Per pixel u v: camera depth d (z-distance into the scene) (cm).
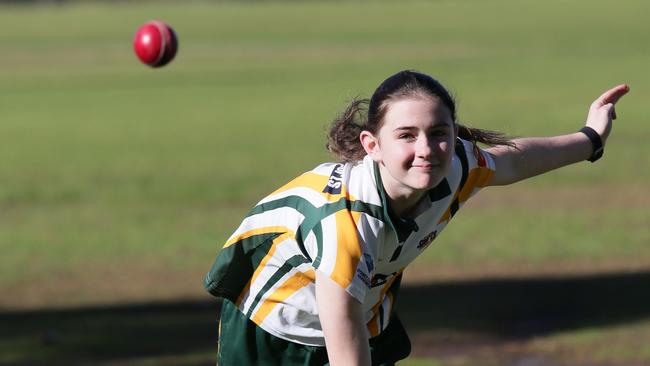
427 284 2717
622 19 13238
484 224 3453
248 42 11944
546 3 16712
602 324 2284
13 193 4300
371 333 1085
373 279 1009
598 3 16162
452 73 8419
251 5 18275
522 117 5972
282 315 1052
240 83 8419
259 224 1022
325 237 936
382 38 11900
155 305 2619
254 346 1078
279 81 8425
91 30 14162
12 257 3195
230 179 4481
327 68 9150
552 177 4294
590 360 2028
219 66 9788
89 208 3969
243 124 6231
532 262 2936
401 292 2641
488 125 5647
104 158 5150
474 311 2433
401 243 972
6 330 2386
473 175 1020
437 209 984
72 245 3353
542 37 11419
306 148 5253
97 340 2278
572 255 3006
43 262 3128
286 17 15362
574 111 6181
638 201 3784
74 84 8725
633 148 4888
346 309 923
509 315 2389
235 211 3856
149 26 1398
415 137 899
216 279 1062
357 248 927
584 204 3756
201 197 4119
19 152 5412
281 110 6800
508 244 3159
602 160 4612
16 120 6725
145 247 3303
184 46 11719
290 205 994
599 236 3238
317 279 938
